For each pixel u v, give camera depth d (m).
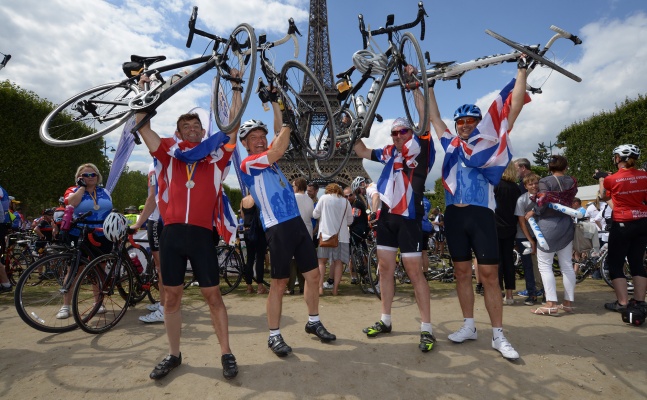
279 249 3.26
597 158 23.66
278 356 3.11
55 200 24.62
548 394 2.47
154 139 2.90
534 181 4.65
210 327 4.03
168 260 2.79
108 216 4.14
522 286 6.49
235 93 3.14
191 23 3.38
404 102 3.68
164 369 2.73
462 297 3.40
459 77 3.78
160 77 3.27
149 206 4.31
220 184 3.02
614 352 3.13
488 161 3.16
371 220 6.73
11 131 21.73
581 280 6.63
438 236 12.06
